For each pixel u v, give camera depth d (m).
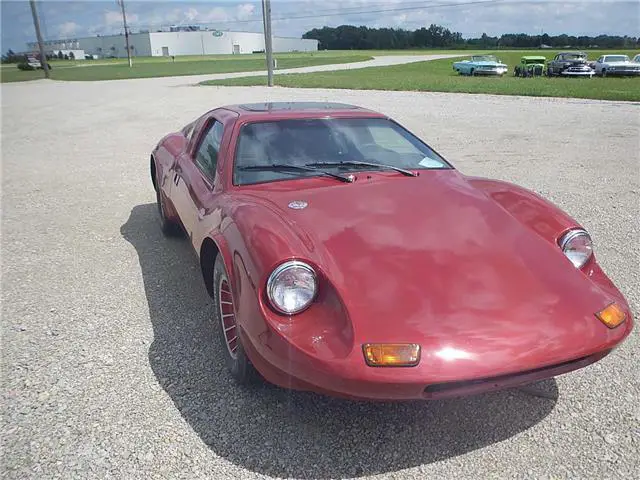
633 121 12.83
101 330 3.57
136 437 2.54
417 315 2.23
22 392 2.90
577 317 2.32
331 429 2.60
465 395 2.16
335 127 3.68
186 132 5.43
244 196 3.09
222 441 2.51
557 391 2.86
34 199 7.12
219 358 3.21
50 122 15.29
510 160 8.65
